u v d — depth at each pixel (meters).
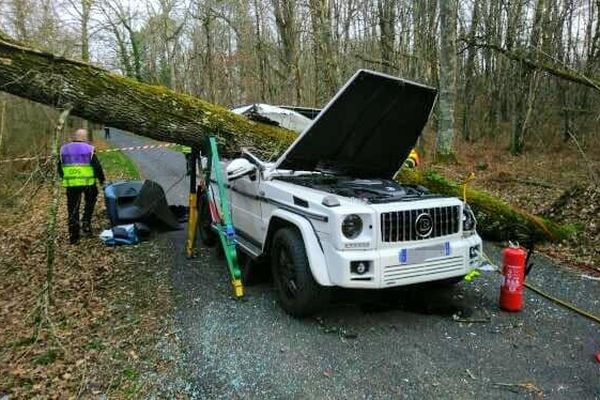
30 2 13.34
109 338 4.44
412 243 4.20
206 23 24.56
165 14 29.20
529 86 20.31
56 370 3.97
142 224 7.91
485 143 24.30
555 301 4.54
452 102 14.74
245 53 26.67
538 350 3.88
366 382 3.46
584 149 18.48
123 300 5.34
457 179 12.88
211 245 7.29
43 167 5.05
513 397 3.24
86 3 16.31
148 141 34.44
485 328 4.31
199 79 31.36
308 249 4.25
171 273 6.10
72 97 5.60
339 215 4.02
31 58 5.36
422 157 17.06
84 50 14.84
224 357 3.90
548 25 18.81
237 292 5.14
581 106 20.75
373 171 5.88
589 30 20.61
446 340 4.09
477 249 4.60
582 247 6.56
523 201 10.23
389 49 19.72
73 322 4.91
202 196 7.26
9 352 4.45
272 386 3.45
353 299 5.04
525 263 5.14
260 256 5.21
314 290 4.35
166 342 4.23
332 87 13.70
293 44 20.08
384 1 20.39
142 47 31.08
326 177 5.50
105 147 28.59
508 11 20.33
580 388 3.34
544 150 19.88
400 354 3.86
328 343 4.08
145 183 8.23
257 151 6.59
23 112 11.32
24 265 7.20
